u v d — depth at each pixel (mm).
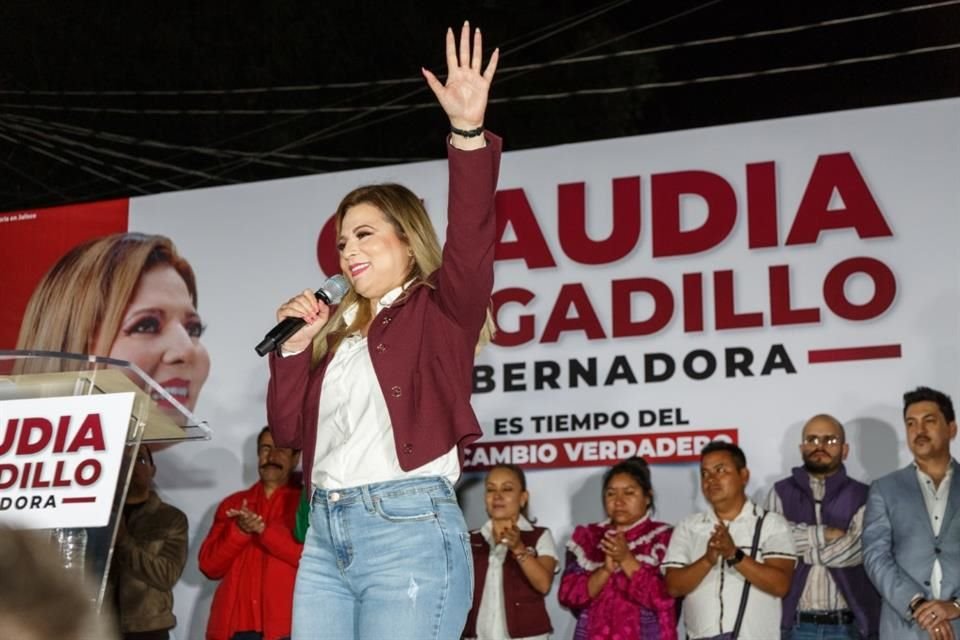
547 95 6125
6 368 2545
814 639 4891
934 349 5098
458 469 2172
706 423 5309
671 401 5371
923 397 5000
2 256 6426
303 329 2264
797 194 5414
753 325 5340
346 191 6055
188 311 6137
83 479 2289
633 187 5641
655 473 5316
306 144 6461
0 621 806
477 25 6297
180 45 6656
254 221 6148
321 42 6504
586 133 6039
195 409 6012
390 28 6434
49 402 2357
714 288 5430
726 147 5559
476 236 2121
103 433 2312
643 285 5527
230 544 5445
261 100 6547
